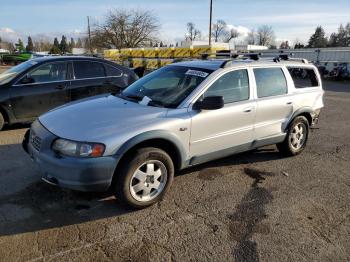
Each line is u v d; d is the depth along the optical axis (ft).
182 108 13.41
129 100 14.62
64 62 23.90
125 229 11.28
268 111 16.55
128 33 160.86
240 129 15.42
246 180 15.69
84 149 11.08
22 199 12.94
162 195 13.06
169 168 12.91
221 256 10.07
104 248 10.23
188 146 13.51
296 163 18.24
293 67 18.63
